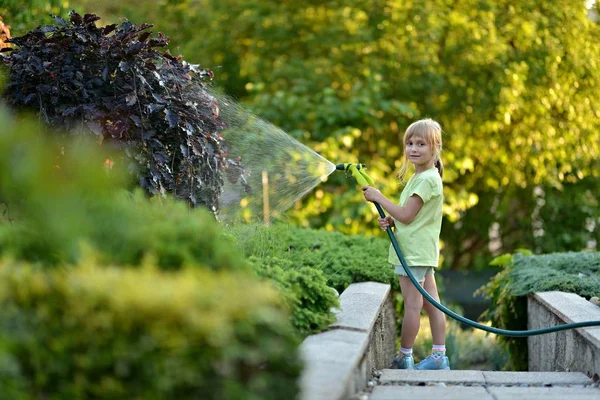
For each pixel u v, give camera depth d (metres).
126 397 3.56
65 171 4.07
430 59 17.11
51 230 4.11
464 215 20.22
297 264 8.23
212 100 7.87
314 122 16.36
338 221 15.09
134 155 7.10
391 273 9.37
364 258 9.81
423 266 7.73
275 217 9.57
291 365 3.83
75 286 3.71
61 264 4.09
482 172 18.55
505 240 20.44
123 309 3.60
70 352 3.59
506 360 11.30
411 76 17.36
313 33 18.03
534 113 17.30
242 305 3.78
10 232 4.20
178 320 3.60
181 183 7.50
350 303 7.11
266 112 16.19
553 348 8.16
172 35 18.48
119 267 4.27
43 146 4.00
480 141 17.80
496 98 16.83
